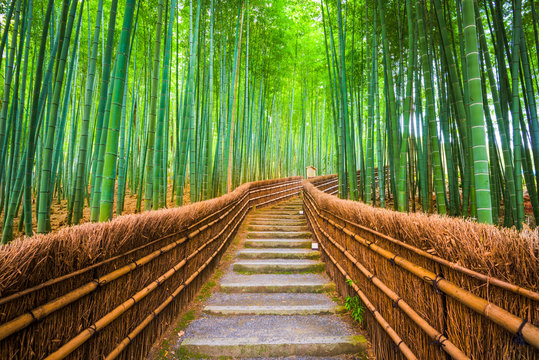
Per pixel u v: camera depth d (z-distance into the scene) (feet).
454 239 3.45
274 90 28.91
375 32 13.08
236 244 15.11
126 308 4.99
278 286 9.91
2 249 2.90
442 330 3.76
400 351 5.07
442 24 8.82
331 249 10.92
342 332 7.25
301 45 29.53
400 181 9.40
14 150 11.05
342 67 14.21
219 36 18.75
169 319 7.36
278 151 35.17
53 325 3.49
